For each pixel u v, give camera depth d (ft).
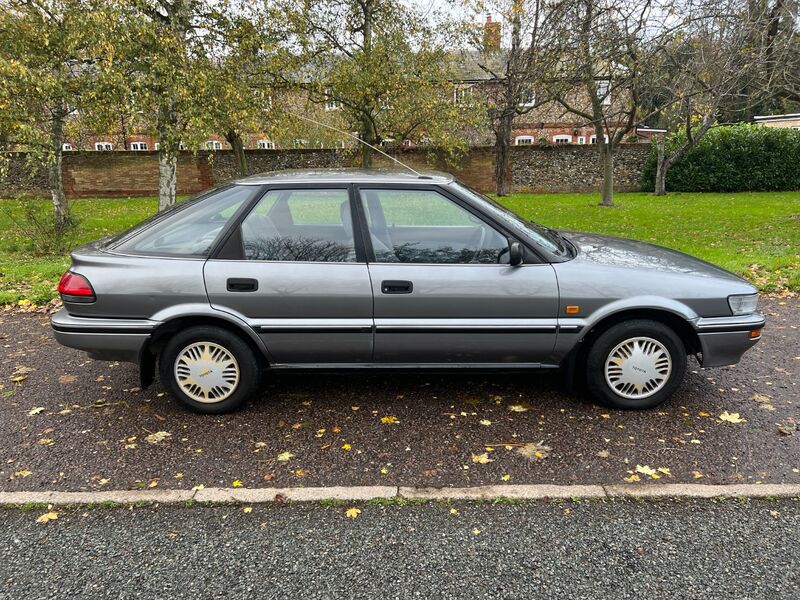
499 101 60.18
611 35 37.91
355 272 11.12
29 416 11.93
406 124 50.78
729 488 9.01
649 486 9.12
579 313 11.19
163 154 33.04
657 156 70.85
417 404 12.33
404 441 10.73
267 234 11.38
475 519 8.43
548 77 41.47
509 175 75.77
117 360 11.57
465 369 11.81
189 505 8.83
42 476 9.66
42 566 7.55
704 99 58.54
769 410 11.78
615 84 45.24
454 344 11.39
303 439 10.87
